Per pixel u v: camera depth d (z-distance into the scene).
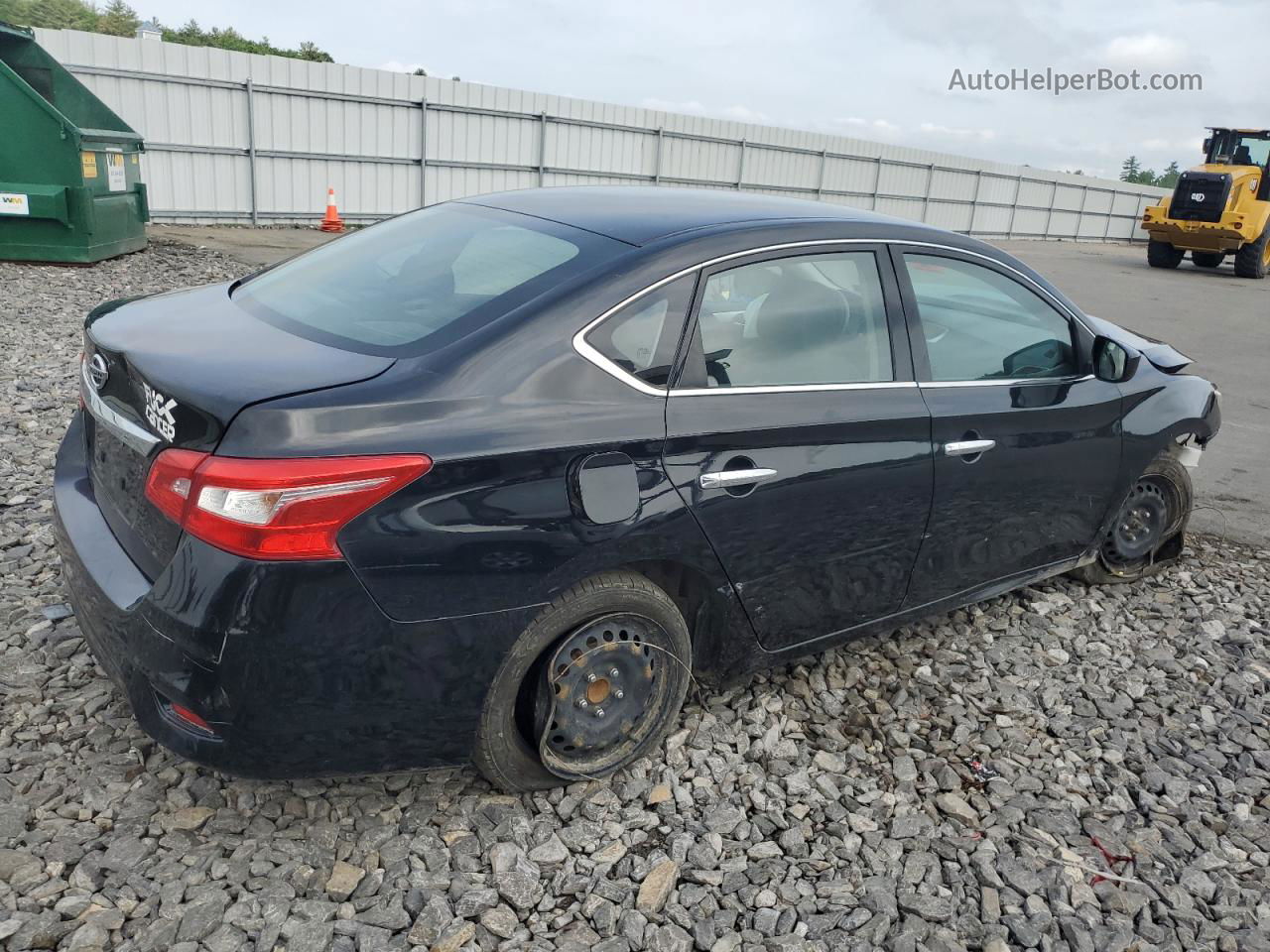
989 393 3.37
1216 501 6.07
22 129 9.37
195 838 2.42
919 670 3.66
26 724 2.76
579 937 2.28
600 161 22.94
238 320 2.68
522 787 2.66
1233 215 22.33
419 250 2.95
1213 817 2.99
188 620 2.09
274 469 2.04
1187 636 4.19
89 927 2.10
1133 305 16.31
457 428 2.23
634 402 2.49
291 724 2.19
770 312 2.82
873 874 2.60
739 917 2.41
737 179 26.28
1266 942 2.51
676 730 3.07
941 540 3.34
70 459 2.90
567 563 2.39
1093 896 2.61
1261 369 11.11
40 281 8.96
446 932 2.22
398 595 2.19
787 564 2.90
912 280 3.21
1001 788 3.02
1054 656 3.89
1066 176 37.94
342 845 2.45
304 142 18.09
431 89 19.44
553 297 2.47
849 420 2.91
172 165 16.61
